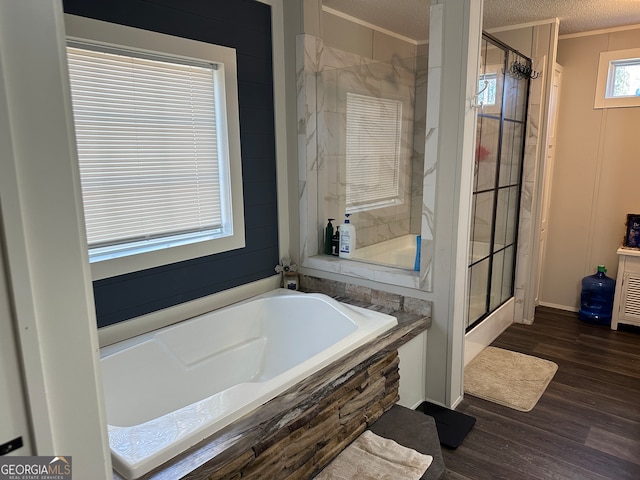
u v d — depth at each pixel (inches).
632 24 144.2
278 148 117.6
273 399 68.8
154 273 92.4
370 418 86.0
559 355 133.3
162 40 86.9
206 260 102.7
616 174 154.5
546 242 171.5
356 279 113.4
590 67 153.8
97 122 80.3
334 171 124.3
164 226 94.5
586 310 159.8
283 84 115.9
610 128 153.2
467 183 96.0
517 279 158.6
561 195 166.1
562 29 150.6
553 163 165.0
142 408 85.7
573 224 165.3
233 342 106.1
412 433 84.5
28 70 20.1
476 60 92.0
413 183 115.3
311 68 113.4
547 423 99.6
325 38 122.6
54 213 21.6
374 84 119.4
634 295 146.6
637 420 100.5
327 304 103.3
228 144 103.3
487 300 139.7
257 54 108.3
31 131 20.3
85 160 79.5
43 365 21.9
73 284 22.9
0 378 20.4
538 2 123.5
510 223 151.3
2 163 19.3
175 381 92.6
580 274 166.7
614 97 150.8
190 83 95.2
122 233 87.1
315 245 124.3
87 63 77.8
